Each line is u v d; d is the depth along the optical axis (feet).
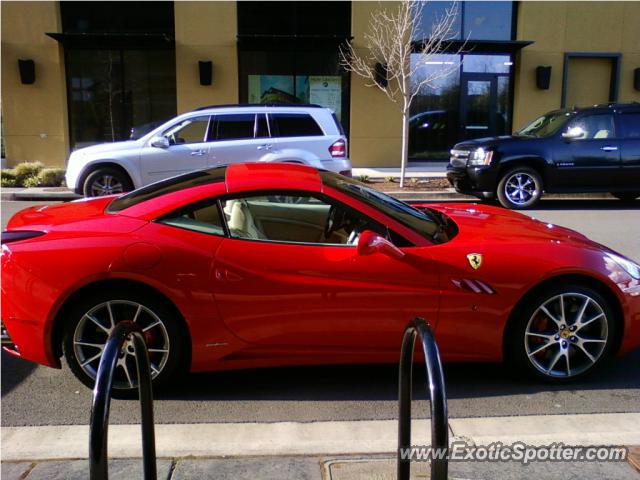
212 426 10.76
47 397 12.04
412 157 54.44
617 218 33.76
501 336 12.18
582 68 54.70
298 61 52.70
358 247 11.16
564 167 36.17
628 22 53.72
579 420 11.02
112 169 34.91
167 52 52.37
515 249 12.22
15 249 11.62
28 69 50.21
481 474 9.14
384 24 48.11
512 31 53.78
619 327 12.54
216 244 11.75
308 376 13.05
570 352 12.53
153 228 11.82
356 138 53.01
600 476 9.10
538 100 54.13
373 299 11.72
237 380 12.84
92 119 53.01
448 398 12.00
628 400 11.91
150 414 7.98
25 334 11.62
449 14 47.42
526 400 11.91
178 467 9.22
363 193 13.30
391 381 12.82
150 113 53.16
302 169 13.96
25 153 51.62
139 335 7.86
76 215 12.83
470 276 11.87
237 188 12.28
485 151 36.35
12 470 9.21
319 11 51.98
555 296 12.18
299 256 11.77
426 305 11.82
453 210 15.48
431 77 45.98
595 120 36.52
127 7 51.65
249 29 51.78
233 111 34.81
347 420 11.09
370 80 52.01
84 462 9.48
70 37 48.93
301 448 9.84
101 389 6.88
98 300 11.51
